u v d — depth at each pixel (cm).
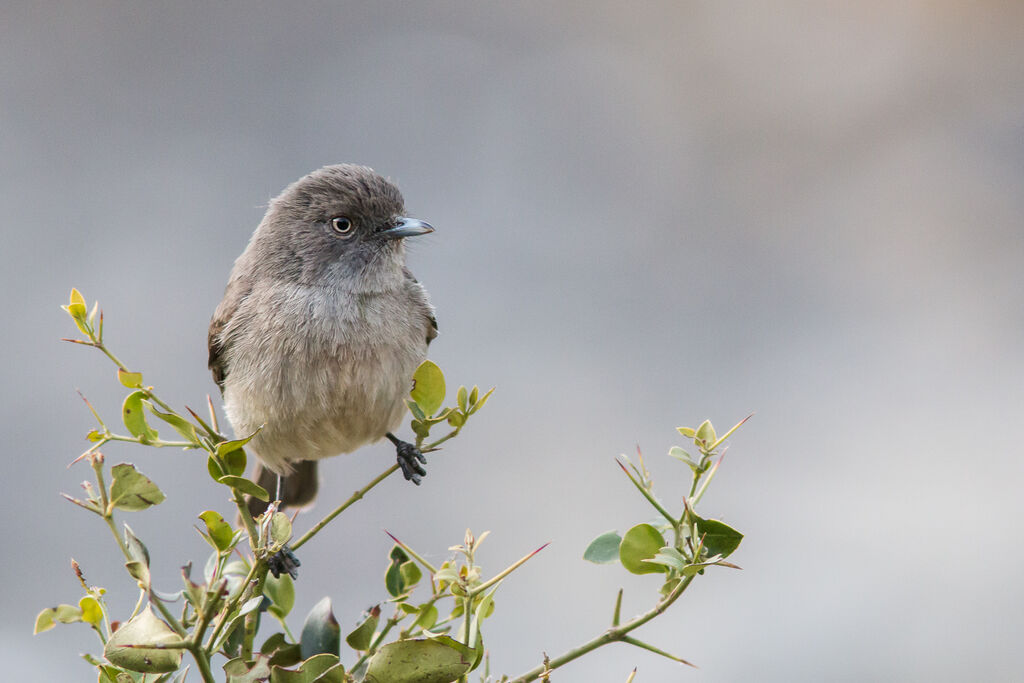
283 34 1636
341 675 397
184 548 1142
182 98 1571
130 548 400
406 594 466
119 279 1371
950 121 1630
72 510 1165
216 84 1592
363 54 1659
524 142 1608
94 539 1152
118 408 1255
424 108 1616
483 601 429
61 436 1222
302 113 1588
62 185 1452
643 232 1535
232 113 1573
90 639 1092
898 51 1709
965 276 1464
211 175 1500
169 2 1627
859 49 1716
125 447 1201
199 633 382
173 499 1167
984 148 1588
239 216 1465
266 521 403
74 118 1528
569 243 1505
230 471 422
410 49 1683
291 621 1076
